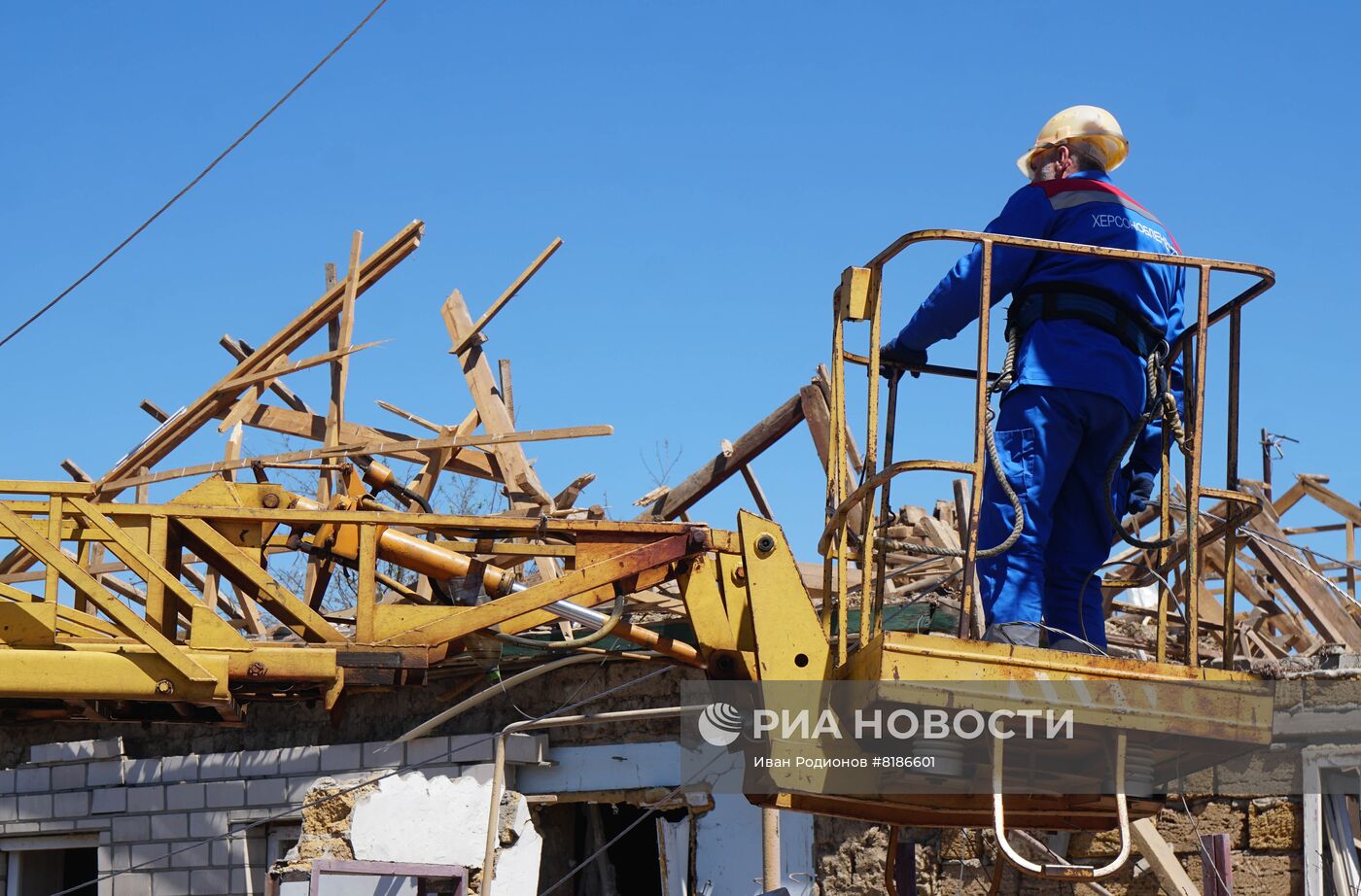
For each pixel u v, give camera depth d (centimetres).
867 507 529
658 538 615
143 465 1111
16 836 1238
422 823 1071
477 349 1132
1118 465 546
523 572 1065
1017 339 550
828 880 1022
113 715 626
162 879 1170
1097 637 575
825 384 990
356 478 668
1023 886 963
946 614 980
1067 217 554
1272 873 888
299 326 1120
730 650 609
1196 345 535
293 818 1139
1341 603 1199
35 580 1133
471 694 1127
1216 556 1196
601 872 1319
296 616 609
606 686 1098
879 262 538
